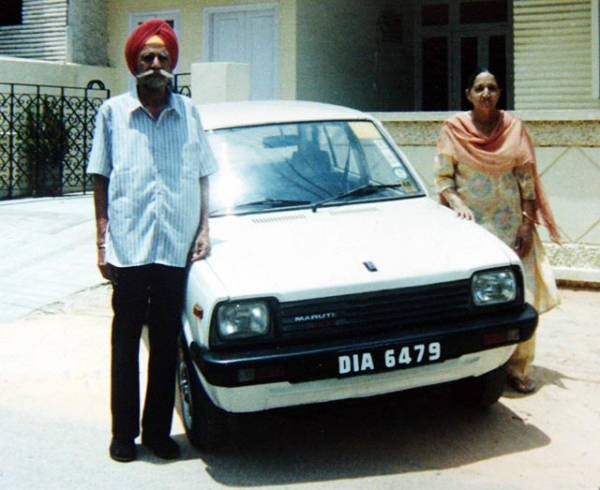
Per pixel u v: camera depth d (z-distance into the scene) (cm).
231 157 509
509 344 420
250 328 385
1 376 562
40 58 1446
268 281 393
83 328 680
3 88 1295
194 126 421
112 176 407
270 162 511
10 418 486
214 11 1323
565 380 533
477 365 417
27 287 804
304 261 412
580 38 1019
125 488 389
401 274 405
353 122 555
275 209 482
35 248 944
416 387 412
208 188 436
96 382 550
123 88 1449
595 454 420
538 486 383
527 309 430
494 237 456
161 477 402
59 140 1318
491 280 422
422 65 1520
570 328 649
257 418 481
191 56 1354
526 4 1049
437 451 427
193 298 404
